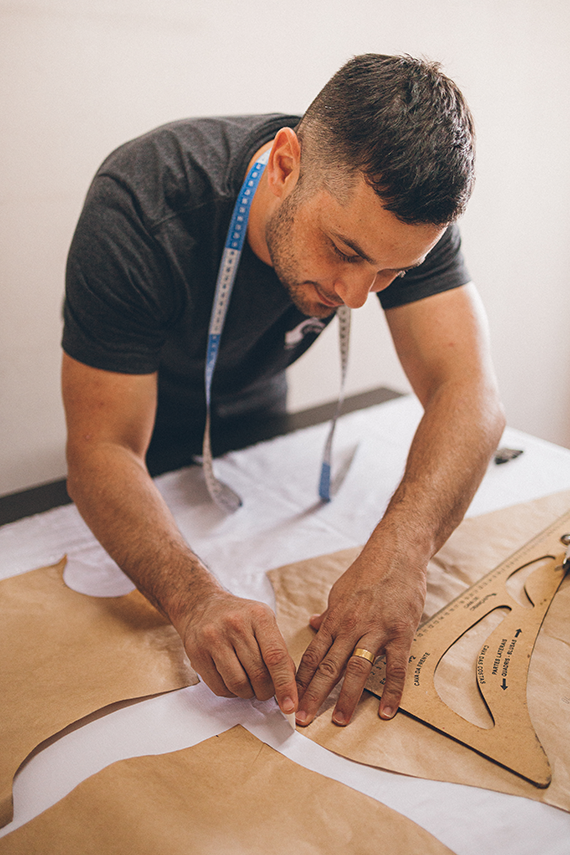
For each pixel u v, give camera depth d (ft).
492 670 2.32
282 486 3.81
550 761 1.98
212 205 2.83
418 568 2.51
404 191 2.08
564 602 2.68
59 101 4.60
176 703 2.25
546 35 6.44
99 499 2.69
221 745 2.07
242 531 3.34
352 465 4.01
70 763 2.01
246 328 3.38
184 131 2.99
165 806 1.85
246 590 2.86
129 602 2.78
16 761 1.99
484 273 7.19
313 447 4.29
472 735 2.07
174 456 4.20
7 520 3.49
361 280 2.43
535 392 8.05
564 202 7.22
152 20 4.71
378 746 2.05
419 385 3.23
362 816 1.82
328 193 2.28
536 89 6.62
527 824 1.79
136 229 2.73
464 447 2.85
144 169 2.82
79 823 1.81
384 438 4.35
